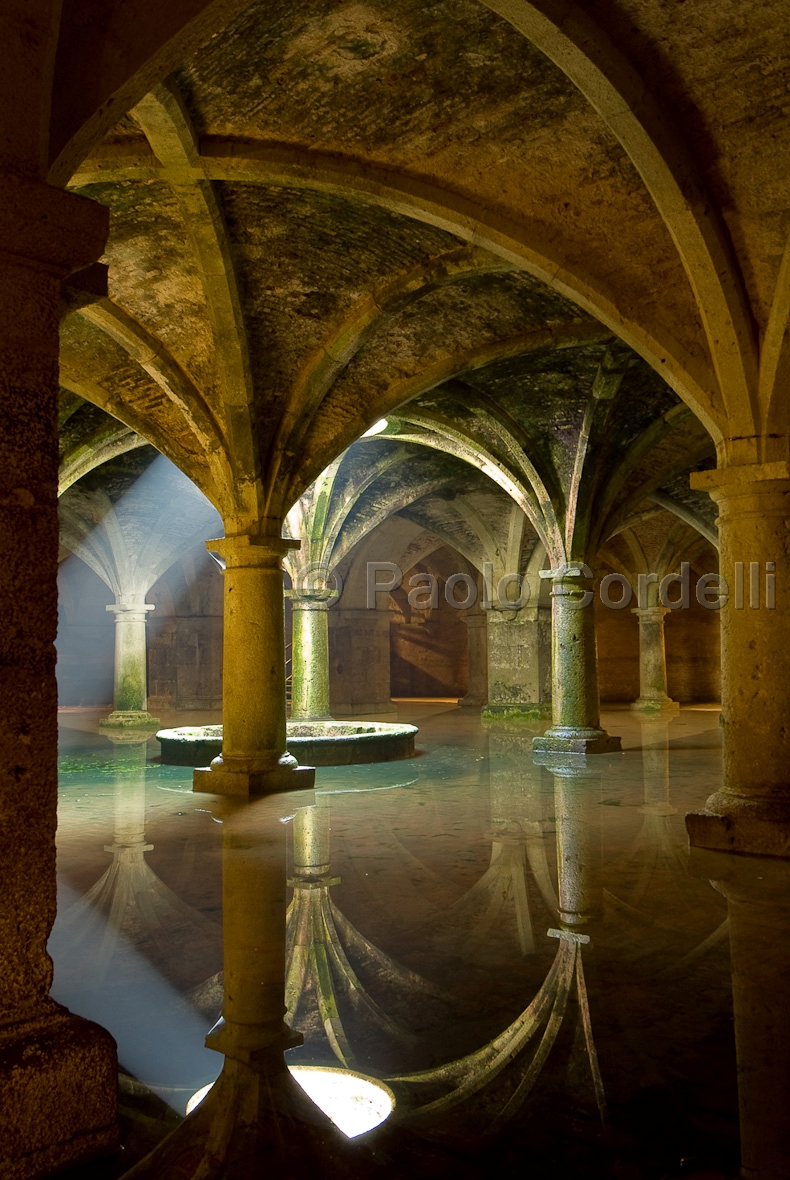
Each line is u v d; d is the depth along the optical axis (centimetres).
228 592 926
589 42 482
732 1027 326
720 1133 256
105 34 314
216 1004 357
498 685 1834
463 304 825
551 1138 255
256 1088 288
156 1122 272
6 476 269
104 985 379
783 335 581
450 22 486
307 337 826
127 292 782
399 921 464
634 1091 280
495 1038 320
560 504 1198
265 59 509
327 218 688
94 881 551
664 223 591
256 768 909
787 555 605
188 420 881
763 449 602
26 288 277
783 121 525
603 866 576
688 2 471
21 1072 249
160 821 754
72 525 1708
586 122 556
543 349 891
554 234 620
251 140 584
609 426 1111
